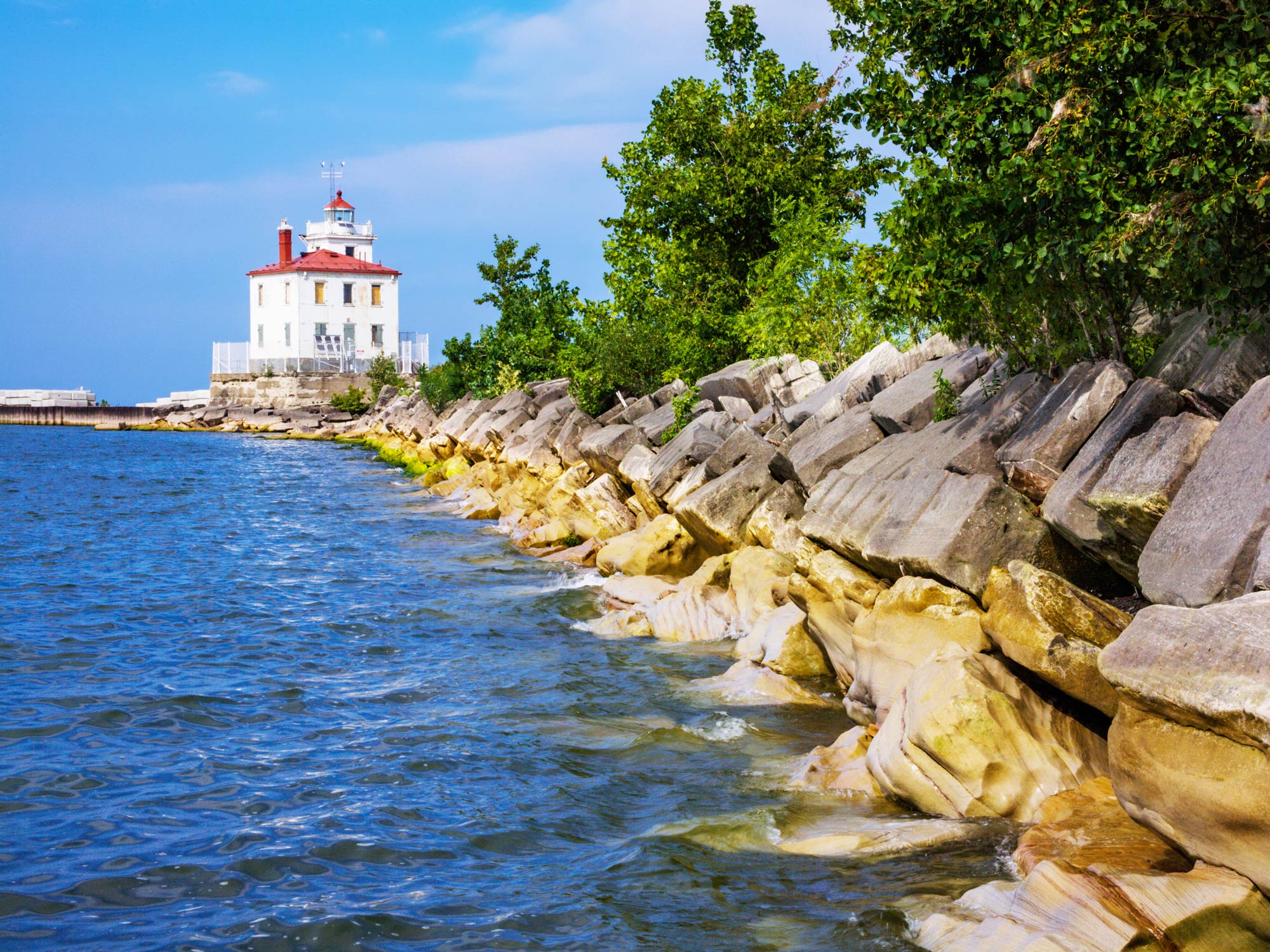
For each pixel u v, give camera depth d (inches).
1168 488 365.1
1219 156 400.5
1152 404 416.5
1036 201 461.4
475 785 426.3
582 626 729.0
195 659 636.7
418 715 523.2
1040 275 492.7
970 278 514.0
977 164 526.3
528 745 474.6
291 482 1851.6
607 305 1579.7
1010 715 364.5
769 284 1121.4
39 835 372.5
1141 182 432.5
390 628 724.7
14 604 796.0
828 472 658.2
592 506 1032.2
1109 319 510.9
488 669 614.9
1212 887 253.6
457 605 802.2
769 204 1439.5
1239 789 247.6
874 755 398.6
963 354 692.1
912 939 287.0
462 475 1664.6
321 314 3484.3
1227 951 248.7
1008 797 358.0
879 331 1028.5
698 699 541.0
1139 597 418.3
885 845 345.7
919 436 586.6
